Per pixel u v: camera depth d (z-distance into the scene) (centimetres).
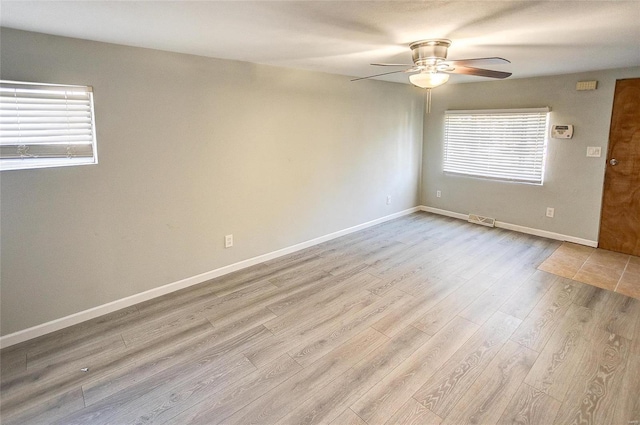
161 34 238
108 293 289
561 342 247
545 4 180
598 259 397
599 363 225
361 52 295
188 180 322
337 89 437
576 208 443
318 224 449
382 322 276
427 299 311
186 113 311
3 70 226
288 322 276
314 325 272
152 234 307
